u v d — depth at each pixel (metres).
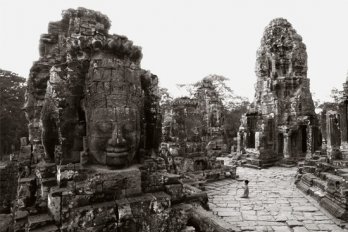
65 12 8.70
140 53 5.45
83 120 5.21
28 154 7.89
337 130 12.81
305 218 8.31
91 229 4.19
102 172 4.63
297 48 21.77
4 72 31.89
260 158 19.41
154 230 4.76
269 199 10.58
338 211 8.27
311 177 11.83
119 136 4.73
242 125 23.11
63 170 4.73
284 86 21.73
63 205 4.23
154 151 6.38
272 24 22.69
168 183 5.69
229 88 41.06
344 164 11.39
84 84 5.18
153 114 6.29
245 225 7.75
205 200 7.36
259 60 23.14
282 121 21.16
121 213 4.41
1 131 30.52
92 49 5.13
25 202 5.80
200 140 15.46
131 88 5.16
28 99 7.70
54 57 8.09
